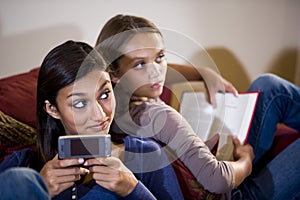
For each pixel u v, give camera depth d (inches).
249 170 41.4
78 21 55.3
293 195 41.1
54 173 29.5
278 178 42.8
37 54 54.4
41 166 33.9
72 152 29.4
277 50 71.4
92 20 56.0
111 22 38.5
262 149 49.3
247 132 45.8
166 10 60.2
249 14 66.2
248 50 69.0
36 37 53.6
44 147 33.9
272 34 69.6
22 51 53.5
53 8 53.2
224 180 36.7
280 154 45.6
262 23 67.9
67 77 30.4
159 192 34.8
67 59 30.7
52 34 54.3
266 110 48.6
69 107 31.1
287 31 70.6
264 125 48.7
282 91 48.9
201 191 38.2
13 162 32.8
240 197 43.5
